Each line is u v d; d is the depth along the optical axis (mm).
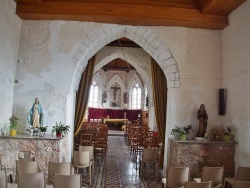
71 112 8141
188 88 7820
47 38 7641
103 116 21625
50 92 7504
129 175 7391
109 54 12359
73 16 7391
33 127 6863
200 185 3967
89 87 9422
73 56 7648
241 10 6902
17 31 7402
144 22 7668
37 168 4871
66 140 7258
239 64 6938
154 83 9477
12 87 7336
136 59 12492
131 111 21656
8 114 7082
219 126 7762
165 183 5211
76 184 4102
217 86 7875
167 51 7906
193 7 7559
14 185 4684
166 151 7930
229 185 5609
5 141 6328
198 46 7949
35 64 7551
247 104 6453
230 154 7004
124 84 22344
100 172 7594
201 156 6898
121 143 13516
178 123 7727
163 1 7473
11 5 6895
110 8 7336
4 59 6621
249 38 6473
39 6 7262
